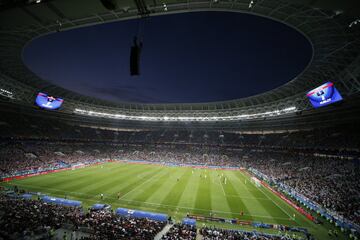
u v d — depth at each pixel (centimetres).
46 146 7156
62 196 3384
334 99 4328
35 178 4491
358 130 5294
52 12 1270
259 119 8281
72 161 6625
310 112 6006
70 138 8544
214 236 2138
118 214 2633
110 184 4266
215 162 7644
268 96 7031
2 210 2117
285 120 7319
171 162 7800
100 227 1984
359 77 4009
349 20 2709
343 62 3906
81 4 1196
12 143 6309
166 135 10362
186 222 2503
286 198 3759
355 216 2656
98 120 10519
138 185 4278
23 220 1881
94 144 9175
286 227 2556
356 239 2298
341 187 3691
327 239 2352
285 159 6438
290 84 5559
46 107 7538
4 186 3744
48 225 1905
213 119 9500
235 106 8669
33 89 7138
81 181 4422
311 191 3731
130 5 1217
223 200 3550
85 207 2950
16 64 5278
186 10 2314
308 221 2830
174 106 9750
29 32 3247
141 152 8881
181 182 4709
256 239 2000
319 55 3759
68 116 9312
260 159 7100
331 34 3081
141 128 11088
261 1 2494
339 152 5128
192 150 8831
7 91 6481
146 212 2680
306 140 6431
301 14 2725
